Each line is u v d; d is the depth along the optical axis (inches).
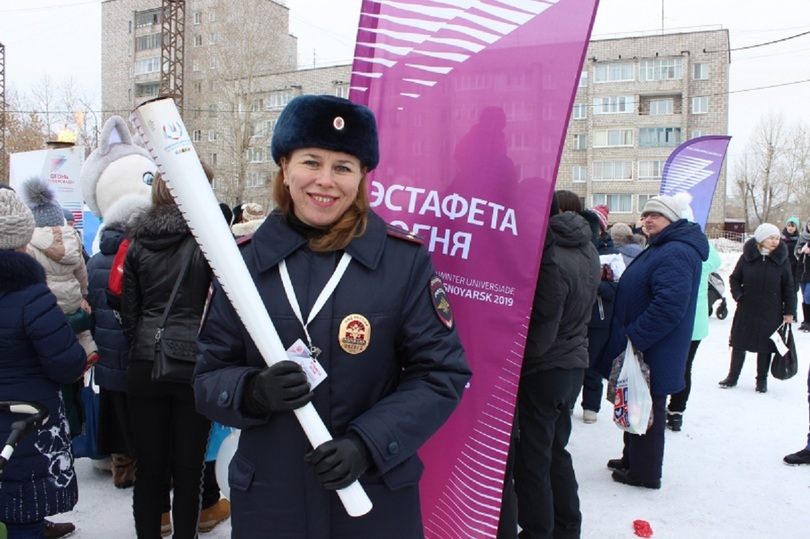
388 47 96.5
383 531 61.9
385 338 62.1
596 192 1820.9
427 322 63.2
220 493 137.3
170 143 57.1
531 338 104.7
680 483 161.0
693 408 229.1
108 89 2028.8
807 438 178.4
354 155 61.9
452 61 93.4
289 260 63.2
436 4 94.0
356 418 59.4
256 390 57.1
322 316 61.0
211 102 1565.0
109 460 164.4
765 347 246.2
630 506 146.9
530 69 89.6
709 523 138.7
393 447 57.6
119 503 145.3
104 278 133.8
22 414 98.0
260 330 58.4
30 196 137.1
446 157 94.0
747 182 2404.0
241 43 1346.0
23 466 98.3
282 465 61.1
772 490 156.9
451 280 94.0
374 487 61.6
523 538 114.1
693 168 299.4
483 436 92.5
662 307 143.0
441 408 61.2
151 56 1943.9
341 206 62.7
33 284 99.0
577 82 87.0
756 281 246.2
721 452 183.9
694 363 308.8
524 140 90.0
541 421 111.0
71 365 100.5
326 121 60.7
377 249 63.0
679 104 1776.6
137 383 107.4
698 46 1748.3
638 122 1785.2
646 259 151.5
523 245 90.1
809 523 139.3
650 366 152.3
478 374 92.7
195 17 1756.9
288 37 1808.6
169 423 111.0
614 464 171.2
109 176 144.9
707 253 152.3
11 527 99.7
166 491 118.0
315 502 60.6
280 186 65.2
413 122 95.6
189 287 105.7
